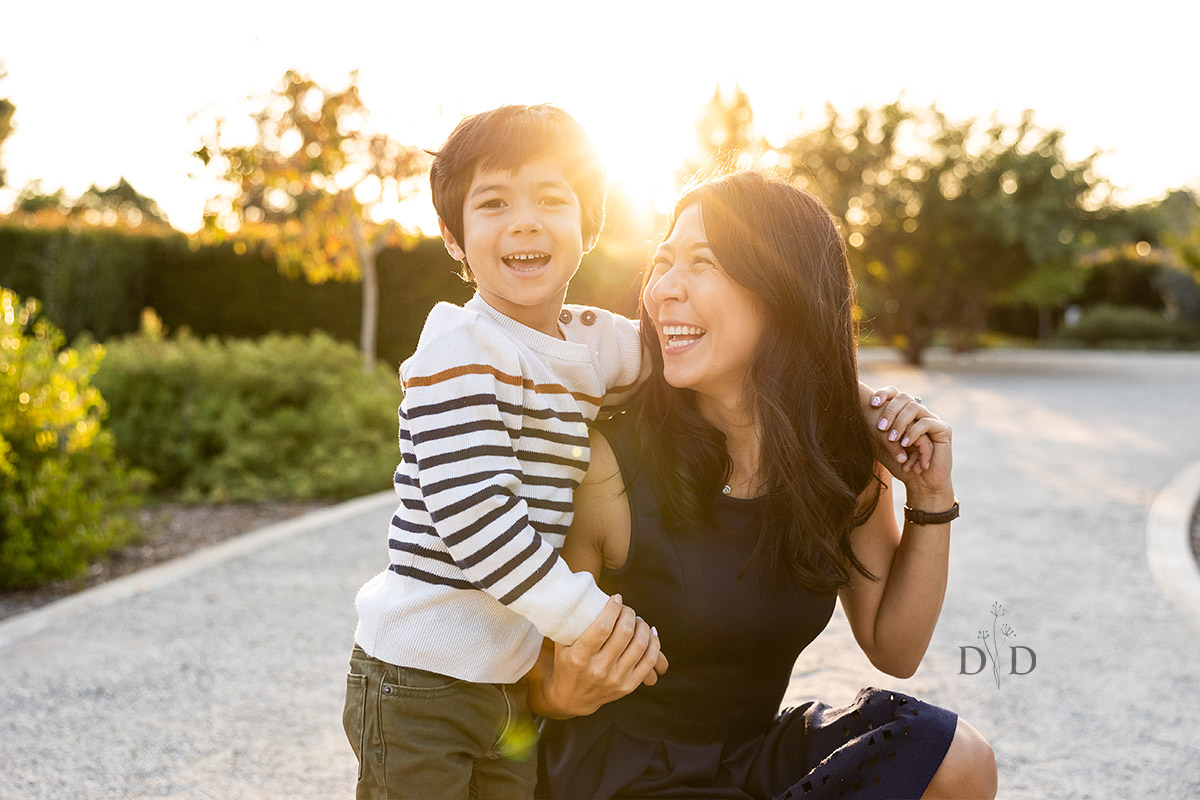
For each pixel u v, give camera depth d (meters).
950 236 19.67
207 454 7.54
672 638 1.61
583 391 1.64
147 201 45.56
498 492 1.40
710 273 1.57
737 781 1.65
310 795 2.66
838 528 1.64
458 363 1.46
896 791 1.45
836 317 1.61
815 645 3.83
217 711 3.23
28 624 4.12
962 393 14.62
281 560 5.18
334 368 8.66
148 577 4.83
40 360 5.23
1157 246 32.53
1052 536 5.69
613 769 1.62
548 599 1.38
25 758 2.87
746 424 1.68
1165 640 3.90
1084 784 2.71
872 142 19.78
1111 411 12.36
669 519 1.60
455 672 1.51
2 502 4.74
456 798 1.53
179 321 14.50
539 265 1.61
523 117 1.63
